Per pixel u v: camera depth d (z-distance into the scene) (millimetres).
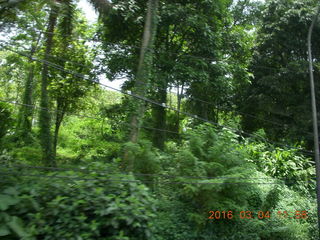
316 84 16922
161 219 7254
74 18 10766
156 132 14984
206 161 8414
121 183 5910
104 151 14758
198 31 13992
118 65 14273
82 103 18500
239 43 17234
